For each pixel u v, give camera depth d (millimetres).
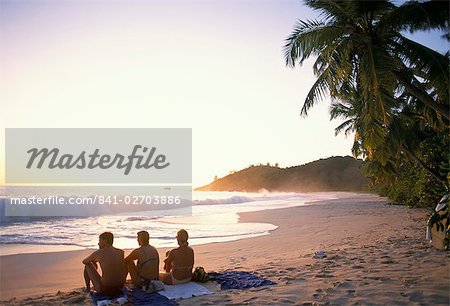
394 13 10375
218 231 18562
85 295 6523
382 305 5301
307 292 6117
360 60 11094
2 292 8117
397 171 26344
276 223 22062
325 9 11336
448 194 7480
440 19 10180
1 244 14898
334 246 12352
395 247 10211
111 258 6352
